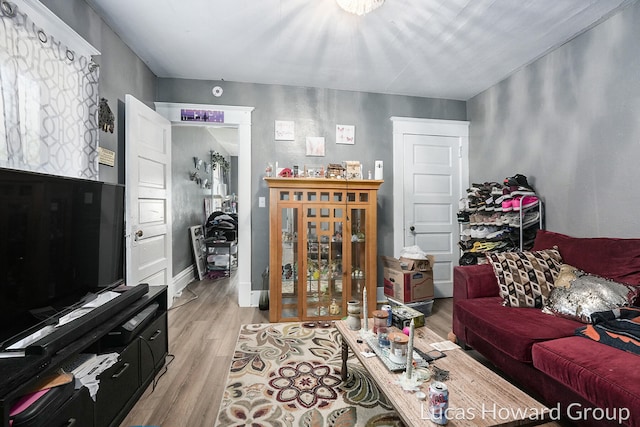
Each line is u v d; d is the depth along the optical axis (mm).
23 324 1135
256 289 3271
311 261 2877
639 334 1311
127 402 1527
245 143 3236
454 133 3664
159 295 2018
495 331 1717
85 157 1893
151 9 2080
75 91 1794
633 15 1952
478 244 2869
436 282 3641
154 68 2955
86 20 1989
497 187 2771
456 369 1328
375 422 1481
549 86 2586
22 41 1417
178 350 2223
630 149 1988
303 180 2785
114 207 1771
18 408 943
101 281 1649
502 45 2502
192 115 3148
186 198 4352
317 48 2586
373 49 2594
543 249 2262
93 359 1335
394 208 3533
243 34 2389
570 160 2400
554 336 1544
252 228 3268
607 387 1125
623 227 2039
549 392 1444
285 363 2039
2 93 1317
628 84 1989
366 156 3484
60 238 1335
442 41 2457
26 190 1145
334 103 3416
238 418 1509
